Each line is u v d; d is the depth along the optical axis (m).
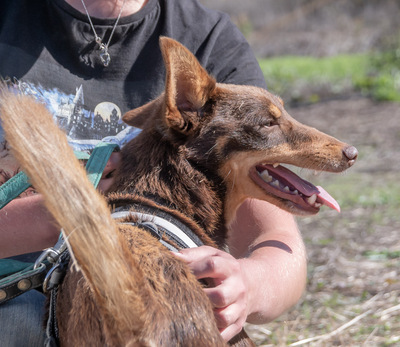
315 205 2.57
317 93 14.29
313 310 4.38
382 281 4.80
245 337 2.34
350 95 13.79
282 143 2.55
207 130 2.44
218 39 2.98
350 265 5.18
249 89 2.62
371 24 22.33
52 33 2.78
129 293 1.74
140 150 2.41
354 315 4.26
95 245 1.71
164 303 1.82
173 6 2.95
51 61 2.75
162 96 2.55
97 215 1.73
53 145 1.74
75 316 1.95
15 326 2.25
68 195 1.71
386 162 8.72
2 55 2.72
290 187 2.57
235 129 2.46
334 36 21.91
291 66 17.30
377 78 14.36
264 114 2.52
